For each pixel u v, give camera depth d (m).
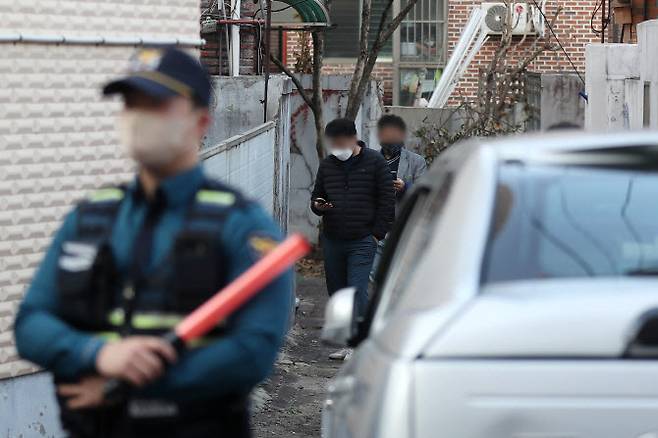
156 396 6.57
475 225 6.70
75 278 6.75
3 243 14.95
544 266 6.56
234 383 6.61
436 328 6.01
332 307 8.80
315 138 36.72
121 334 6.68
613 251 6.70
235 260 6.67
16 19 15.02
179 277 6.62
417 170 24.34
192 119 6.77
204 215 6.71
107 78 16.11
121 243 6.79
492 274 6.47
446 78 49.12
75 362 6.55
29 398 15.22
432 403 5.80
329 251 22.59
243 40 34.53
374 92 37.00
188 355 6.54
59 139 15.56
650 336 5.79
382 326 7.16
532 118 41.41
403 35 53.94
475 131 40.31
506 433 5.75
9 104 14.95
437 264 6.61
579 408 5.72
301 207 37.00
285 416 18.84
